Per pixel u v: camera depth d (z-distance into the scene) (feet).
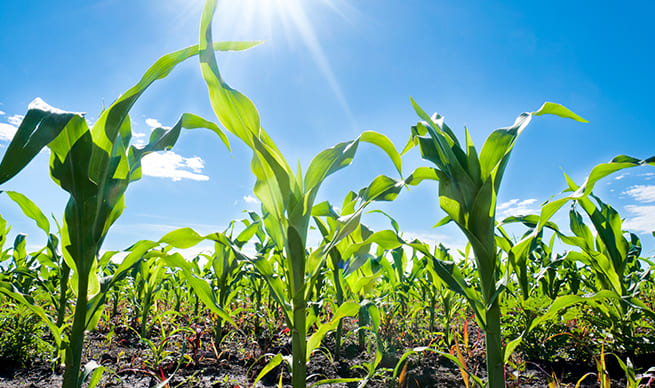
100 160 4.23
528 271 10.13
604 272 7.35
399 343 8.70
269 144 4.98
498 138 5.38
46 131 3.35
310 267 5.19
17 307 7.58
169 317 11.19
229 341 9.35
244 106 4.44
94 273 4.48
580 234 8.18
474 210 5.16
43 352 7.56
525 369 7.03
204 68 4.45
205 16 4.26
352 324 11.51
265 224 6.27
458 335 9.05
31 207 6.93
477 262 5.15
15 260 9.91
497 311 4.92
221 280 8.88
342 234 5.24
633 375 5.01
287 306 4.97
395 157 6.39
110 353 8.30
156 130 5.72
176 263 5.19
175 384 6.51
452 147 5.74
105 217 4.26
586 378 6.54
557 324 7.59
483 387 5.04
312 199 5.16
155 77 4.38
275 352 8.41
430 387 6.34
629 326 7.15
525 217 7.13
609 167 5.03
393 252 9.96
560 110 5.24
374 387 6.32
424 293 10.39
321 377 6.89
